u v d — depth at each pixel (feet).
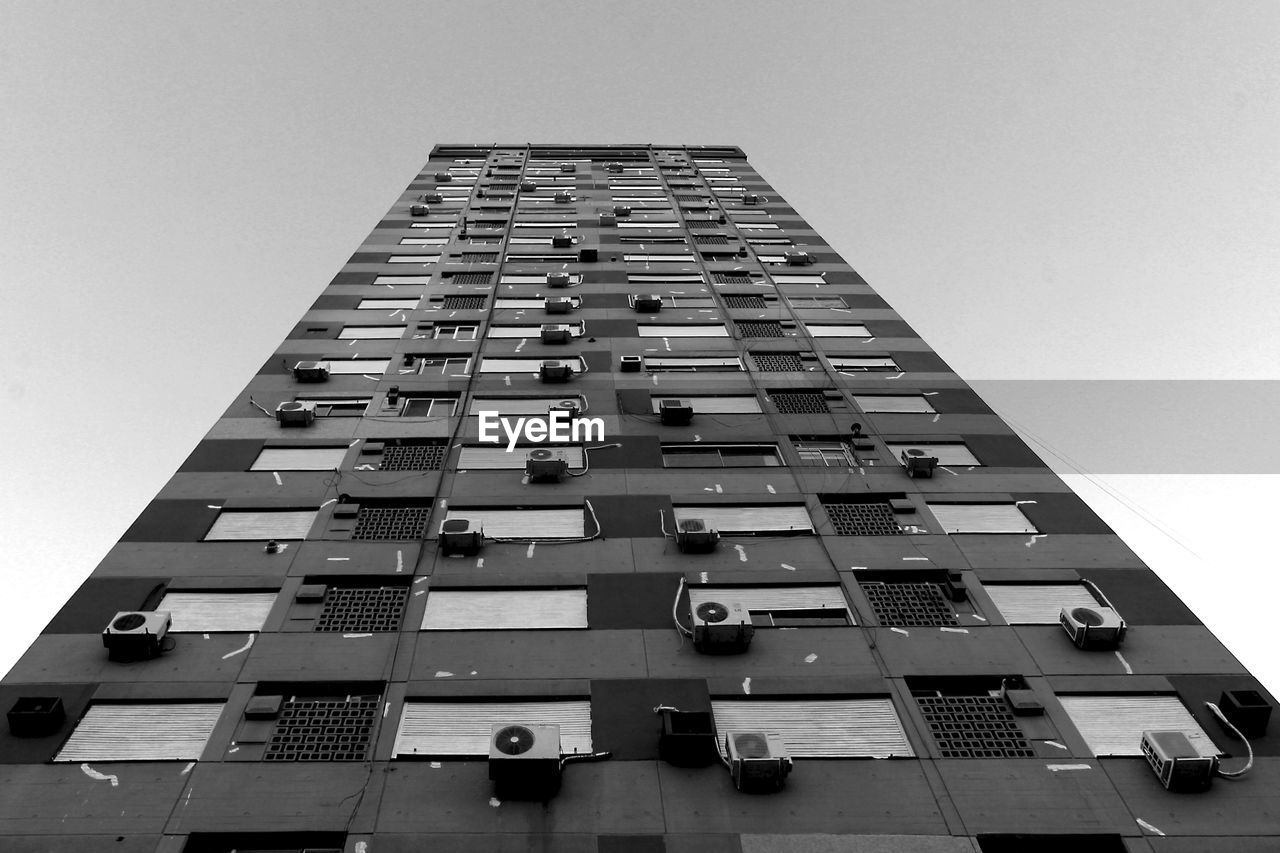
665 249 123.54
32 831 42.42
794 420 80.33
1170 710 51.16
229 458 71.92
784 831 43.52
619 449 75.10
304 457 72.84
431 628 55.98
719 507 67.92
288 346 91.81
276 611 56.49
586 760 47.03
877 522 67.05
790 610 58.85
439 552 62.18
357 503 67.00
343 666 52.54
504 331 96.17
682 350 92.84
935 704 51.80
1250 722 48.85
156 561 60.18
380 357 90.02
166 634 53.62
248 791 44.86
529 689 51.39
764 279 113.80
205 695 50.14
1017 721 50.24
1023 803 45.19
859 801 45.19
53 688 50.03
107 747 47.39
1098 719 50.60
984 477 72.28
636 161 178.70
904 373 89.81
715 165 176.96
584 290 107.65
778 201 150.30
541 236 128.47
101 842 42.09
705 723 48.62
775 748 45.44
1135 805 45.03
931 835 43.52
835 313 103.60
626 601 58.23
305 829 43.04
